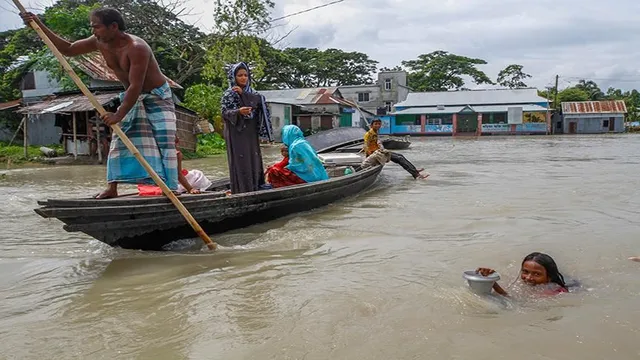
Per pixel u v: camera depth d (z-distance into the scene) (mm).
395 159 10859
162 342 2906
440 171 12570
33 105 18453
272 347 2785
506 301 3400
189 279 4051
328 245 5035
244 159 6328
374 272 4082
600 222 5898
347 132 16547
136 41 4641
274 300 3500
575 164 13844
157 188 5590
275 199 6180
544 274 3633
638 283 3764
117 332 3062
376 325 3031
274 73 45812
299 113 36156
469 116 45781
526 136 40656
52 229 6195
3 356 2770
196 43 27906
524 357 2633
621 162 14305
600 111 43750
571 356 2641
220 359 2674
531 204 7211
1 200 8688
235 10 25688
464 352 2689
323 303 3400
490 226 5758
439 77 59250
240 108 6109
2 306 3539
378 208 7227
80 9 21781
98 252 4992
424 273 4027
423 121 46625
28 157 17969
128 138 4832
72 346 2883
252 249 4957
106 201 4484
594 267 4164
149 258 4711
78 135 18047
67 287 3939
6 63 26188
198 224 5180
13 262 4645
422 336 2879
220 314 3287
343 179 7727
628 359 2605
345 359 2635
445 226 5832
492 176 11188
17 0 4520
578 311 3232
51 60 21422
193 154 20531
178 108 19875
